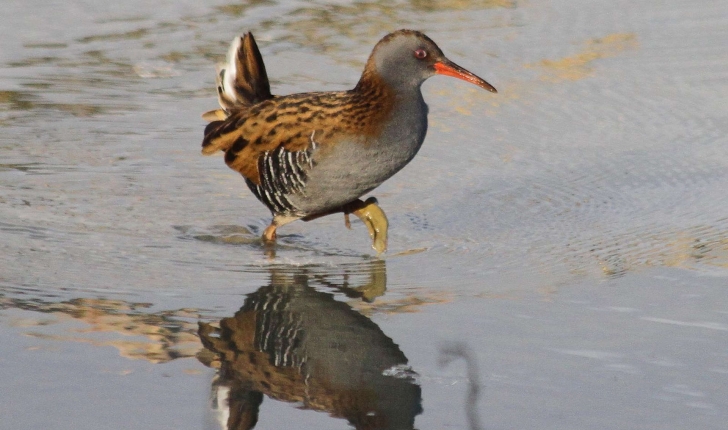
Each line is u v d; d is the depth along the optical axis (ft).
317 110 44.93
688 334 36.58
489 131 59.67
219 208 51.08
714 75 65.46
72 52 68.28
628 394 32.53
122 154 56.80
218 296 40.34
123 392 32.24
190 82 65.00
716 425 30.68
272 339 36.45
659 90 63.98
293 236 48.19
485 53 68.85
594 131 59.31
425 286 41.68
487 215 49.78
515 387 33.04
